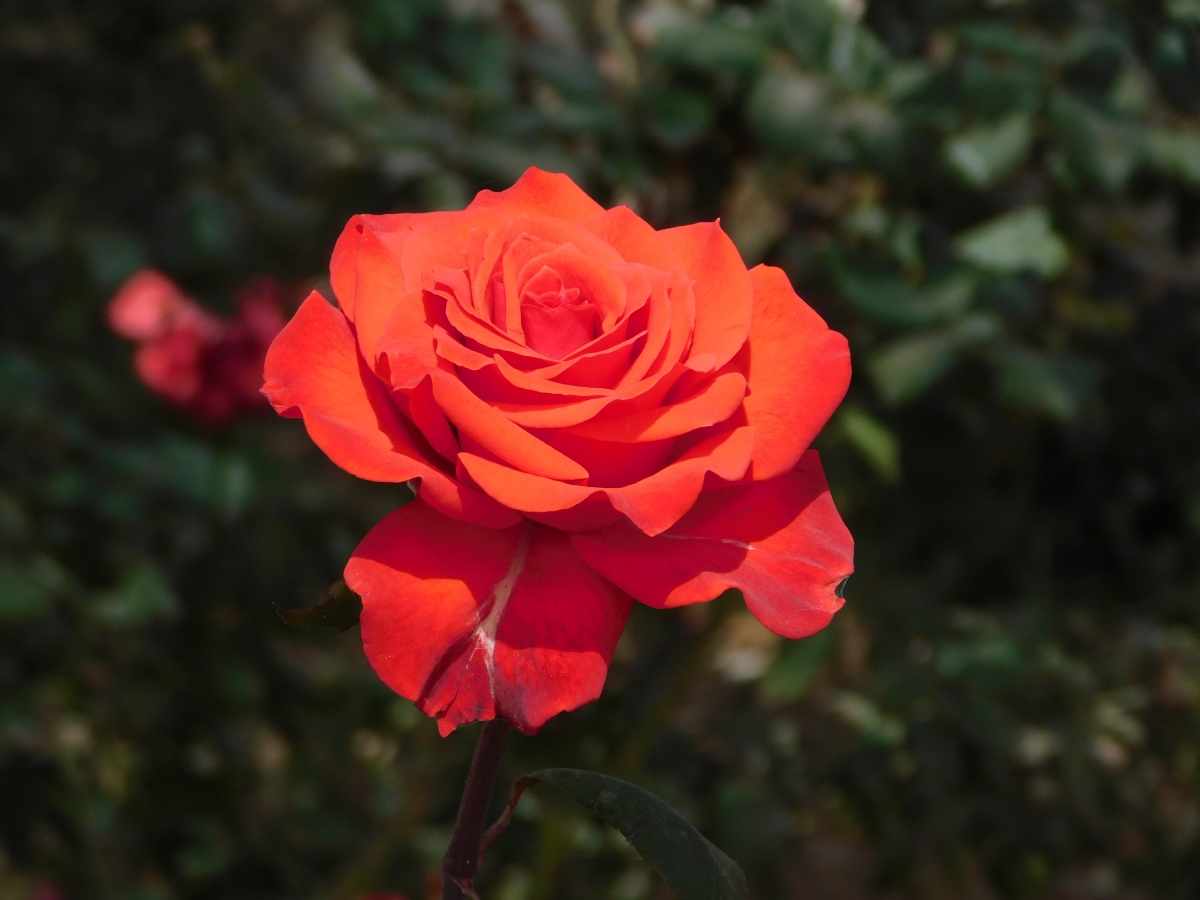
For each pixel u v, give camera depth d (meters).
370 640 0.45
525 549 0.47
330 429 0.46
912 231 0.93
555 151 0.92
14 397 0.96
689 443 0.49
